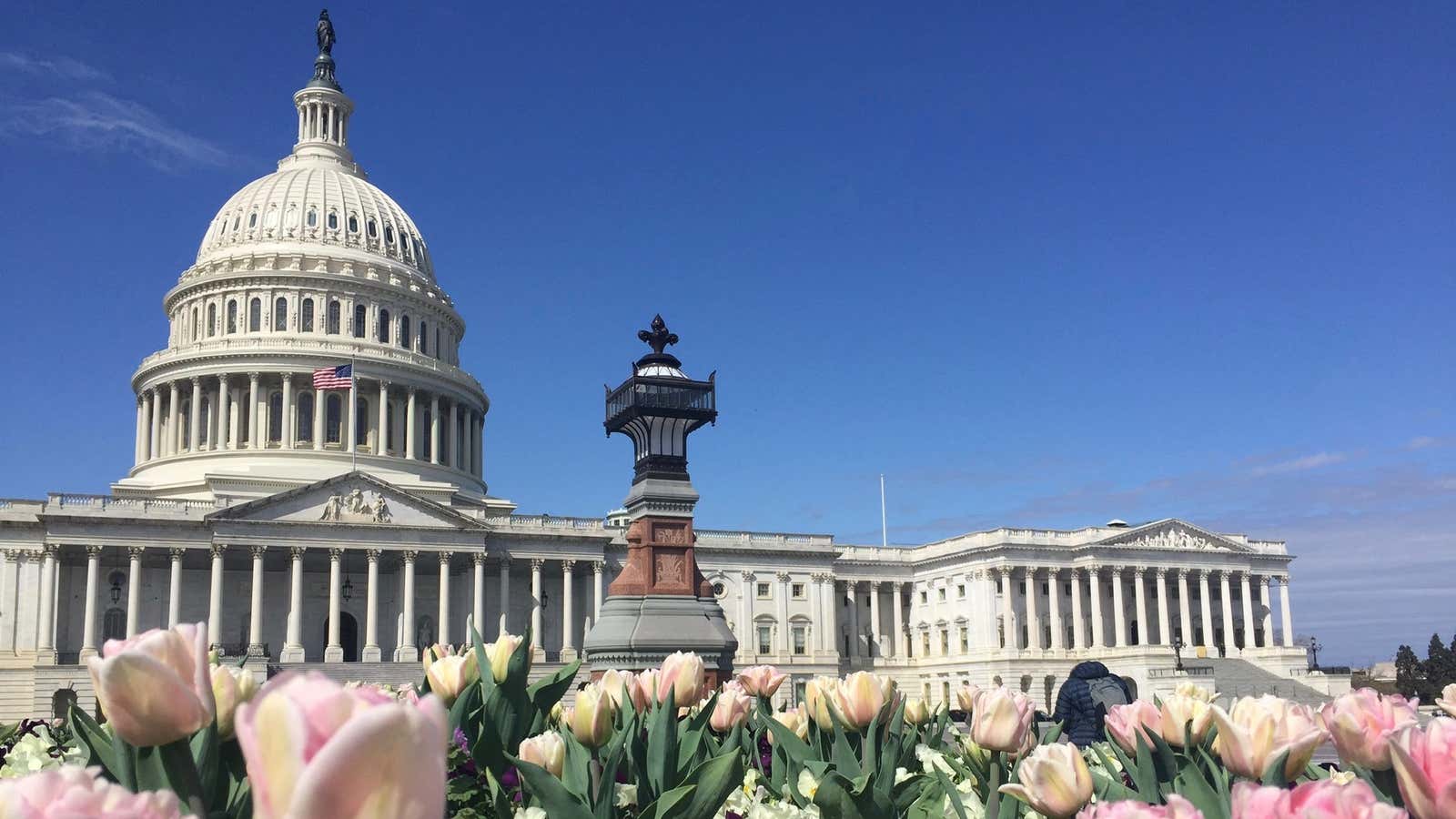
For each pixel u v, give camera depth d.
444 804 2.94
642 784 8.45
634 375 25.78
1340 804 4.26
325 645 114.12
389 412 130.38
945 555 135.88
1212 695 10.21
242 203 138.25
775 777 10.73
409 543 108.38
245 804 6.05
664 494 25.12
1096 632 129.38
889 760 9.45
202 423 127.62
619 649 23.73
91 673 4.59
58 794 3.14
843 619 139.00
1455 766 4.75
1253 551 140.38
